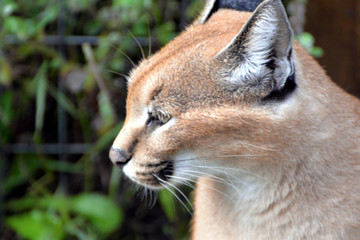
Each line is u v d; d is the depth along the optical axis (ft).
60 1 9.41
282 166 8.39
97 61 9.38
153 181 8.41
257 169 8.41
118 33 9.41
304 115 8.36
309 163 8.39
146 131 8.38
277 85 8.32
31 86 9.49
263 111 8.32
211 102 8.32
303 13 9.20
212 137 8.34
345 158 8.42
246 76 8.31
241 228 8.53
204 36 8.45
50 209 9.44
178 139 8.34
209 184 8.57
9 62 9.47
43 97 9.43
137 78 8.41
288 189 8.41
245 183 8.46
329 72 9.25
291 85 8.33
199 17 8.67
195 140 8.34
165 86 8.33
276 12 8.24
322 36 9.23
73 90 9.43
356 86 9.25
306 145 8.38
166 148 8.36
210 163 8.39
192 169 8.40
